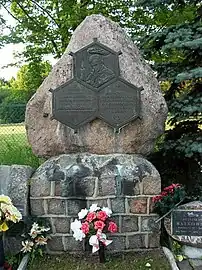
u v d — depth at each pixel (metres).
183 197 4.33
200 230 4.22
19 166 4.52
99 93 4.42
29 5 9.84
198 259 4.18
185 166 5.73
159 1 5.48
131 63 4.62
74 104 4.43
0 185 4.37
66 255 4.30
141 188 4.35
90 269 3.93
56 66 4.60
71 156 4.53
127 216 4.35
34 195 4.38
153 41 5.59
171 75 5.50
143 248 4.39
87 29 4.70
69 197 4.34
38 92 4.63
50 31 9.71
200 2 5.75
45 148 4.61
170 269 3.89
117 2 9.19
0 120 9.72
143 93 4.51
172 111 5.21
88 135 4.49
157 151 5.60
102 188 4.34
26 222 4.19
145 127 4.52
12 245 4.26
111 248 4.35
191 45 4.89
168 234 4.38
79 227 3.99
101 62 4.45
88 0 9.27
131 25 8.99
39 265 4.06
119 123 4.41
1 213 3.78
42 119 4.60
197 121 5.74
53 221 4.36
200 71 4.75
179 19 7.39
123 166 4.39
